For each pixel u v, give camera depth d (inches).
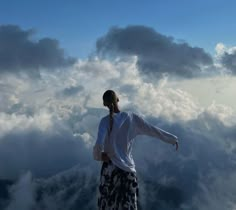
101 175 105.9
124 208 103.2
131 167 104.1
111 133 103.8
